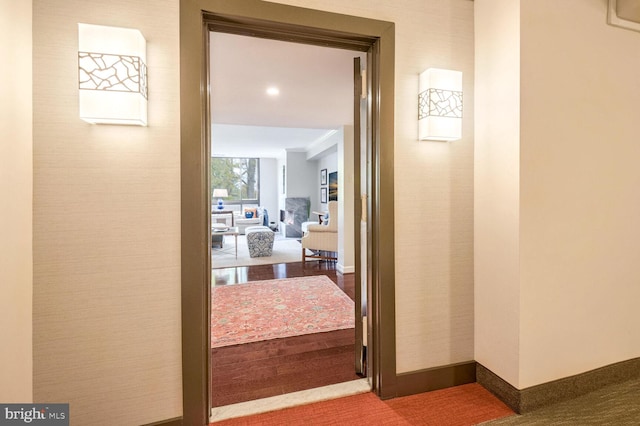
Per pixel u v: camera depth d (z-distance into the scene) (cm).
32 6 125
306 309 322
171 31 142
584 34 170
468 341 192
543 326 165
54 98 129
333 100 353
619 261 184
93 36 122
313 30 163
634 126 186
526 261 161
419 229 181
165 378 145
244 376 202
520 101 157
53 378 132
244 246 742
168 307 145
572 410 162
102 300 137
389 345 175
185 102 144
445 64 183
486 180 180
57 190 131
